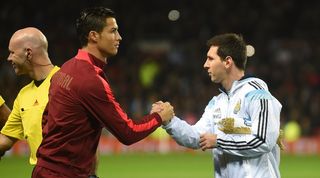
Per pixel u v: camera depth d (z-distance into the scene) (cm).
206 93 8469
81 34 1780
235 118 1809
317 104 8338
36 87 1977
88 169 1767
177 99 8225
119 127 1725
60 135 1731
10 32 9481
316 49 9888
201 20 10500
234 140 1781
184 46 9994
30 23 9731
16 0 9912
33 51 1942
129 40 10062
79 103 1716
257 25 10425
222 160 1864
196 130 1898
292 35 10462
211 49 1867
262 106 1764
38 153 1777
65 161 1733
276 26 10462
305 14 10656
